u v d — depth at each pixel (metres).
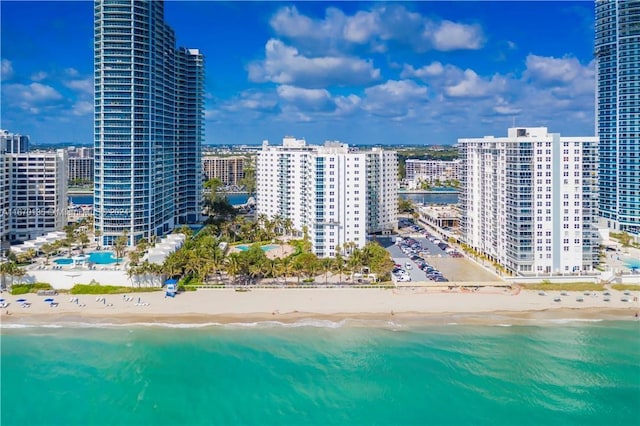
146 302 184.38
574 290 197.75
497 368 140.12
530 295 192.75
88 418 119.31
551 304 184.62
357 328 165.12
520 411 121.69
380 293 194.25
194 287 198.12
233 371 138.38
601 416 119.75
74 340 155.88
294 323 168.50
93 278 197.88
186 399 126.44
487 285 199.75
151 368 139.88
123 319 170.88
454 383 132.88
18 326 165.38
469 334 160.88
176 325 166.62
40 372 137.88
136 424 116.88
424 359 145.00
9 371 138.00
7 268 192.25
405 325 167.62
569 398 126.50
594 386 131.50
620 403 124.56
